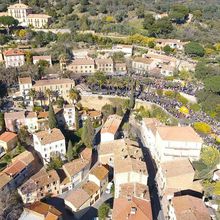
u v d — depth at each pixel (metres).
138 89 165.25
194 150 112.12
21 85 152.88
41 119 134.88
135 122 148.12
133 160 103.19
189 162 106.12
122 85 165.25
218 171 105.50
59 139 117.94
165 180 100.62
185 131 114.75
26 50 188.88
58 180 103.88
